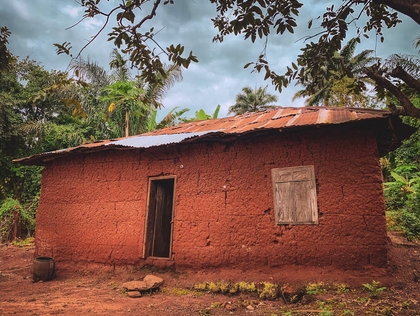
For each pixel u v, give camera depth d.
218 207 6.37
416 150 15.38
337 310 4.20
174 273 6.49
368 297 4.56
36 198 17.11
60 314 4.51
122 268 7.09
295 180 5.78
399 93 2.87
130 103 16.48
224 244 6.16
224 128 7.41
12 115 17.47
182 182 6.87
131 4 3.04
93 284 6.65
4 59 6.99
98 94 18.53
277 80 3.83
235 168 6.39
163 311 4.60
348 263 5.14
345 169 5.43
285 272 5.54
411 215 9.82
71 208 8.05
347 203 5.31
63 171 8.42
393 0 2.54
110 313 4.55
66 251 7.84
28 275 7.82
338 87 20.05
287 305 4.64
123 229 7.27
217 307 4.72
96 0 2.94
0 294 5.91
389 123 5.17
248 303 4.81
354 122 5.11
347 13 3.56
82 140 19.02
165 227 7.69
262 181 6.08
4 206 15.05
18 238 14.18
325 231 5.38
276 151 6.06
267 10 3.26
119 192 7.54
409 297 4.45
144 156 7.46
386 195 13.14
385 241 4.99
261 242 5.86
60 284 6.76
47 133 18.62
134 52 3.51
